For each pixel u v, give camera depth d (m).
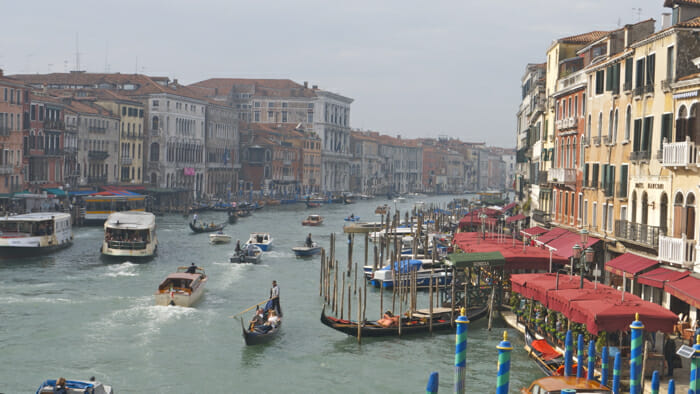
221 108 132.00
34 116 82.19
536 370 26.98
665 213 29.47
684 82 27.48
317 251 60.50
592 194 38.56
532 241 43.38
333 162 169.75
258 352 30.56
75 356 29.77
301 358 29.80
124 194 86.50
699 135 27.02
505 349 19.45
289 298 41.28
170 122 113.94
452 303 33.03
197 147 122.88
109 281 44.94
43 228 56.06
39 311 36.69
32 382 26.78
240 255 53.84
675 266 27.55
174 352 30.48
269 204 130.38
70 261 52.31
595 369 24.08
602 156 36.91
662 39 29.67
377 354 30.19
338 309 38.56
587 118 39.53
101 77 114.75
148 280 45.53
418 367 28.67
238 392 26.17
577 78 42.09
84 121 94.50
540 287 27.06
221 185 132.75
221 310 37.78
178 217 94.75
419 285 44.22
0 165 74.88
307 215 109.12
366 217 112.06
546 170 50.94
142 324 34.62
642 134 31.25
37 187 82.62
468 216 73.94
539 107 53.53
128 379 27.30
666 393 21.69
